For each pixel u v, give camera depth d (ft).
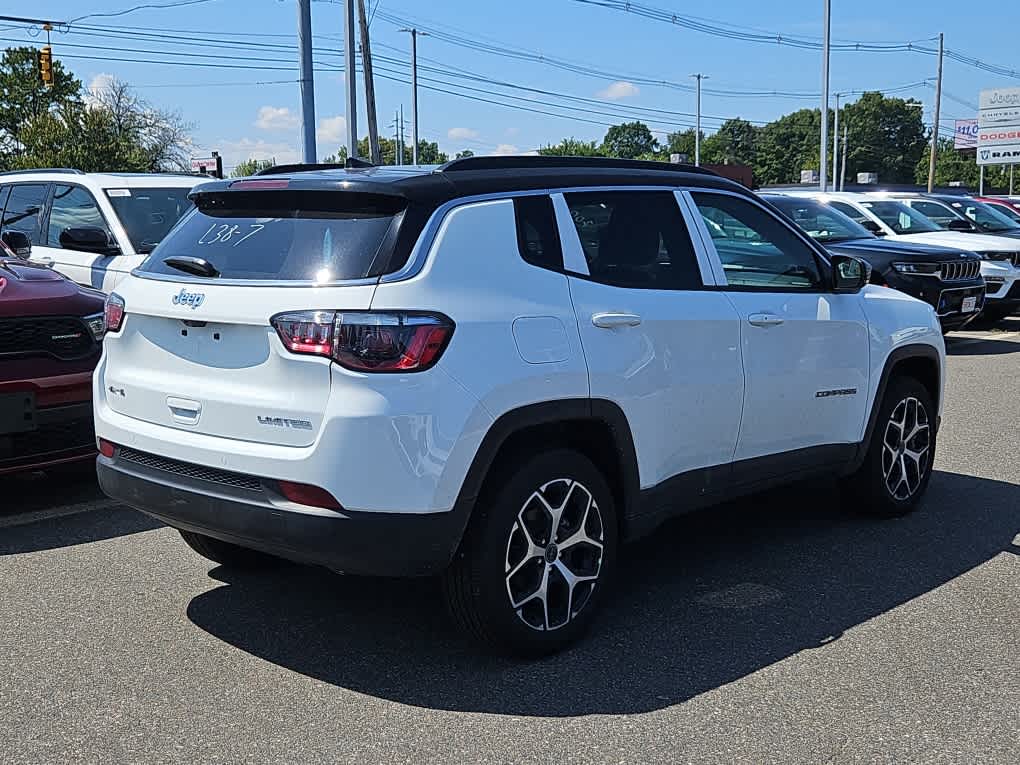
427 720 11.62
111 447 13.85
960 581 16.01
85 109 249.55
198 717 11.69
